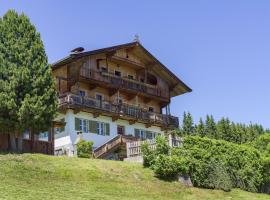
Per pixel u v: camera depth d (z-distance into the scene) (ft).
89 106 167.84
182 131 344.49
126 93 191.93
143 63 197.88
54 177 96.53
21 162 101.96
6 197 78.18
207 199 99.91
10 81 119.03
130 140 173.17
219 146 116.78
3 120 117.08
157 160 106.83
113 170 105.60
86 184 95.20
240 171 117.39
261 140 144.46
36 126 120.78
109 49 180.96
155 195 96.37
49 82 124.47
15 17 126.82
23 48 123.44
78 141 152.66
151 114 191.11
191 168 109.09
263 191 121.60
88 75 174.09
